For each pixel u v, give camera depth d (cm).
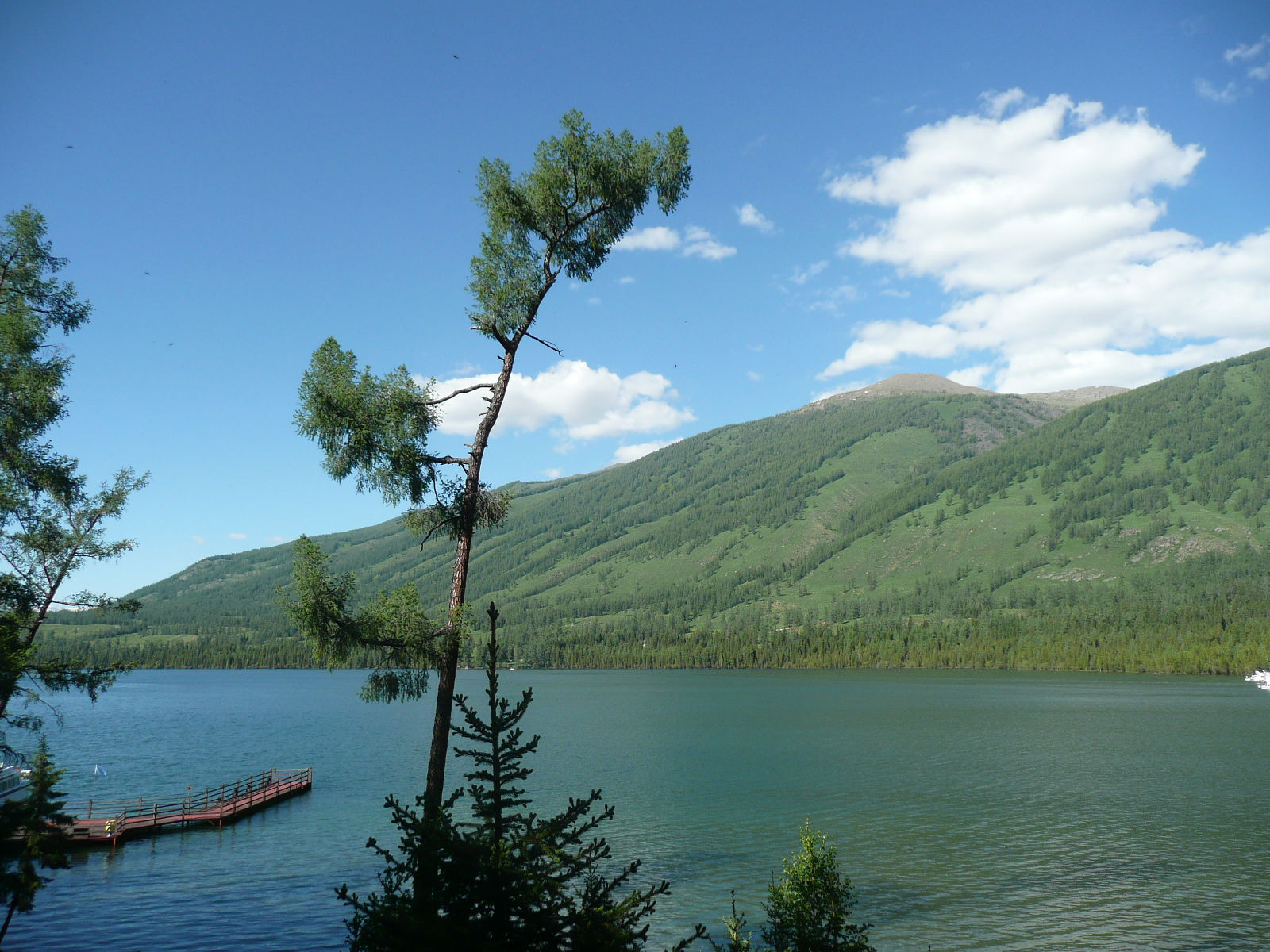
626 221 2447
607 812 1403
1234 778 7294
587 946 1221
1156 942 3438
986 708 14725
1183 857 4712
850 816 5822
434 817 1306
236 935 3500
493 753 1391
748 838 5175
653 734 11206
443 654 2058
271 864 4584
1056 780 7281
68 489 2678
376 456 2067
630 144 2408
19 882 2338
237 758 9194
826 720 12825
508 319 2361
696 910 3828
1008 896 4034
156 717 15162
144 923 3656
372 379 2073
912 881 4272
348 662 2070
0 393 2550
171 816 5481
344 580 2052
